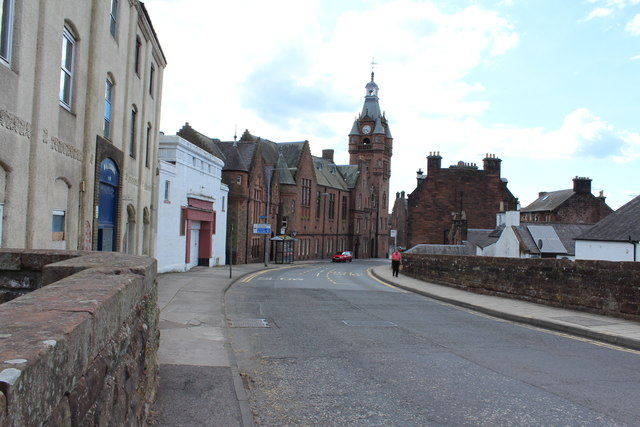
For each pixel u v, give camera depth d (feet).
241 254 157.28
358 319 43.45
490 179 189.47
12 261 18.45
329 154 314.96
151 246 76.74
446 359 28.40
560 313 46.24
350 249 291.58
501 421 18.37
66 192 40.29
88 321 8.29
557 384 23.32
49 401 6.36
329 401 20.81
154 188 77.15
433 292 68.44
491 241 148.05
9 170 29.76
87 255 18.56
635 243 89.20
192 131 145.18
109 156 50.01
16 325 7.42
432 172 189.26
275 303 54.90
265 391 22.20
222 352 29.17
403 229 339.16
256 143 168.45
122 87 54.80
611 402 20.63
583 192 208.33
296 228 224.33
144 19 62.49
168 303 50.52
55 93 35.60
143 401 15.62
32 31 31.71
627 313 41.88
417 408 19.86
